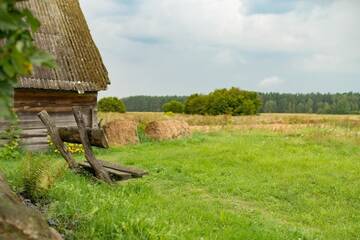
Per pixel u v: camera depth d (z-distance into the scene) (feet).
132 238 17.19
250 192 35.17
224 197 33.63
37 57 6.32
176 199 30.19
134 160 48.26
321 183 38.42
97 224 17.71
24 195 19.71
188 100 240.94
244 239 21.93
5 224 11.34
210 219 25.23
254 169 44.01
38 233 12.04
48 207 18.71
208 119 129.08
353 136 71.92
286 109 349.82
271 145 62.39
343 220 29.27
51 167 22.07
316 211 31.04
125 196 27.04
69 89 58.23
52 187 20.93
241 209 30.14
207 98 228.63
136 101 390.42
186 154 52.90
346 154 56.54
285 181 38.93
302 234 24.12
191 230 21.68
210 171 42.50
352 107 322.96
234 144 63.57
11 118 6.75
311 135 72.90
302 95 355.77
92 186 26.40
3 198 12.17
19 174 20.98
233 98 222.48
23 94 55.93
